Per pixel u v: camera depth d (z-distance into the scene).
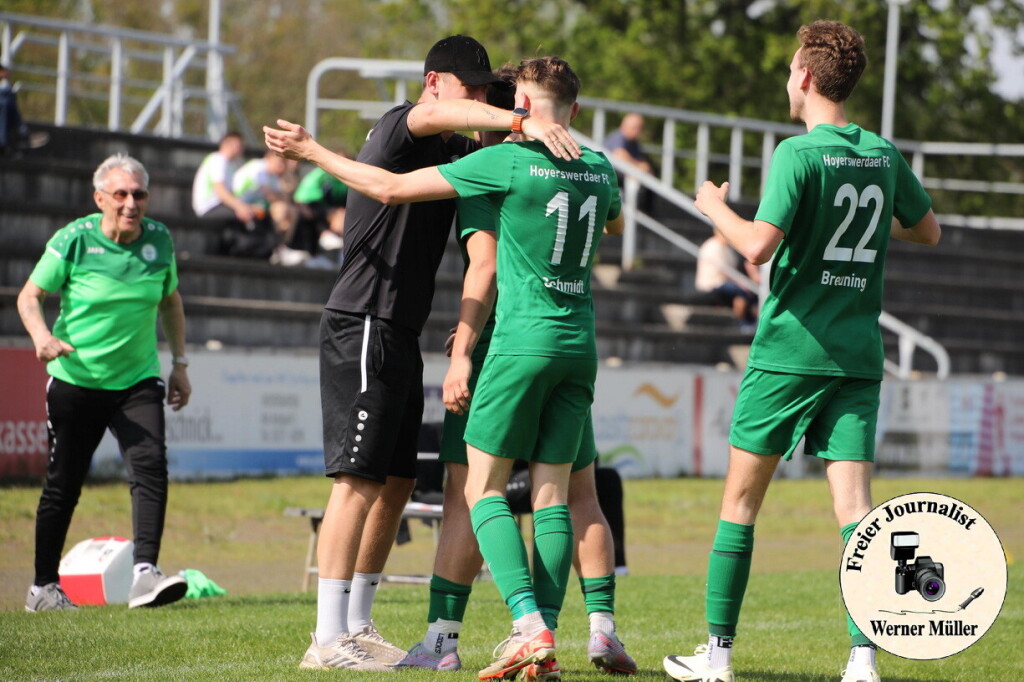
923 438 63.31
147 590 23.50
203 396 46.19
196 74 156.88
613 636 17.70
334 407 18.05
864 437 16.44
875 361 16.55
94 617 22.52
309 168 68.69
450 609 17.97
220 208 60.34
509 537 16.53
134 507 23.84
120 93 72.56
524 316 16.72
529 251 16.73
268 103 178.50
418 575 30.84
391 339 18.00
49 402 24.06
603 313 68.56
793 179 15.91
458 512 18.09
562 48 127.94
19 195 58.62
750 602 26.52
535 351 16.59
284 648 19.58
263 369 47.81
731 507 16.86
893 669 19.34
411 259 18.17
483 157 16.75
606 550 17.94
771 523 45.31
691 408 58.00
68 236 23.95
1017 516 49.31
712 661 16.83
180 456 45.56
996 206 133.25
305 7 187.50
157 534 23.78
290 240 61.81
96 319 23.84
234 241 59.88
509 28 127.25
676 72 126.44
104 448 44.16
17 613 23.20
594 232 17.02
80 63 143.88
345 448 17.83
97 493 41.31
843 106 16.83
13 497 39.50
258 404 47.69
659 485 53.66
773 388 16.44
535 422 16.92
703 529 43.56
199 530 37.94
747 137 128.12
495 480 16.95
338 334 18.12
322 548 18.09
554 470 17.28
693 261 76.94
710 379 58.56
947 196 133.38
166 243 24.81
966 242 94.69
